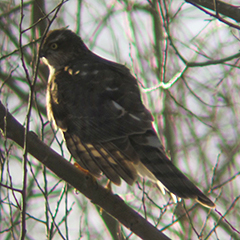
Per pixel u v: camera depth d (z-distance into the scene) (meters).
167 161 8.65
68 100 9.66
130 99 9.27
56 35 10.98
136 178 8.83
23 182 6.73
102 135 9.11
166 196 12.23
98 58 10.98
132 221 8.39
